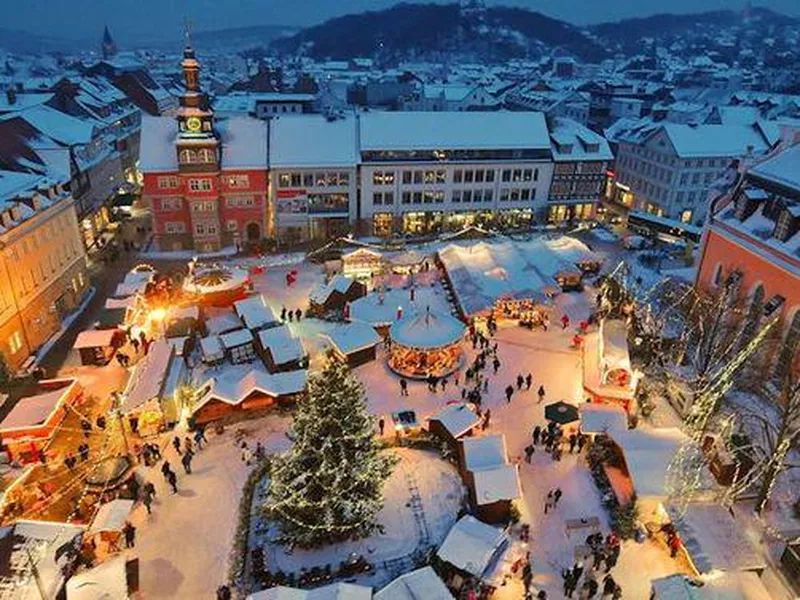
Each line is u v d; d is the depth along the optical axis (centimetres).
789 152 4753
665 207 8481
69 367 4872
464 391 4484
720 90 17800
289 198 7381
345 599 2638
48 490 3578
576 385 4638
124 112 10012
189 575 3047
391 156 7519
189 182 6906
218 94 17312
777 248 4294
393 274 6397
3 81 14862
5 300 4681
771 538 3228
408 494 3531
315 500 3058
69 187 6544
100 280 6519
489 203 7988
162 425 4075
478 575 2870
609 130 10300
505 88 19462
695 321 4897
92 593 2750
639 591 2948
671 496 3262
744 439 3819
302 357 4656
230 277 5841
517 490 3259
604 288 5762
